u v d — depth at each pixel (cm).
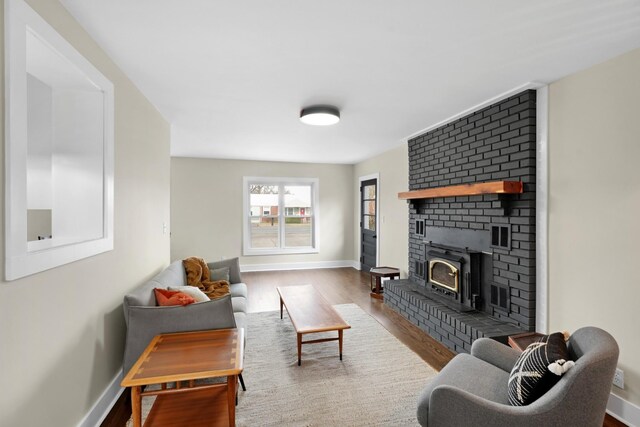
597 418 123
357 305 429
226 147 511
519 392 136
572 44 188
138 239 261
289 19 165
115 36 181
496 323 276
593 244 214
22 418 129
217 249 632
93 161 195
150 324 203
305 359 273
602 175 209
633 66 193
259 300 452
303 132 410
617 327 200
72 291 164
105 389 201
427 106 304
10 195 120
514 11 157
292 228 685
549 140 246
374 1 149
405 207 486
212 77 237
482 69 223
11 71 119
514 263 270
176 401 178
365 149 528
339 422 192
